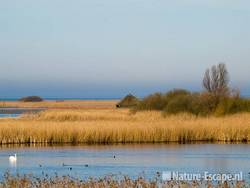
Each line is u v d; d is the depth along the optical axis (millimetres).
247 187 60375
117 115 167000
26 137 117688
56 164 88562
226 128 123562
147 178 72438
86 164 88500
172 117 152500
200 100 159750
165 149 108250
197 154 100438
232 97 159000
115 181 59562
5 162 90938
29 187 57875
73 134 119125
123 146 114000
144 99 183875
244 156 97625
